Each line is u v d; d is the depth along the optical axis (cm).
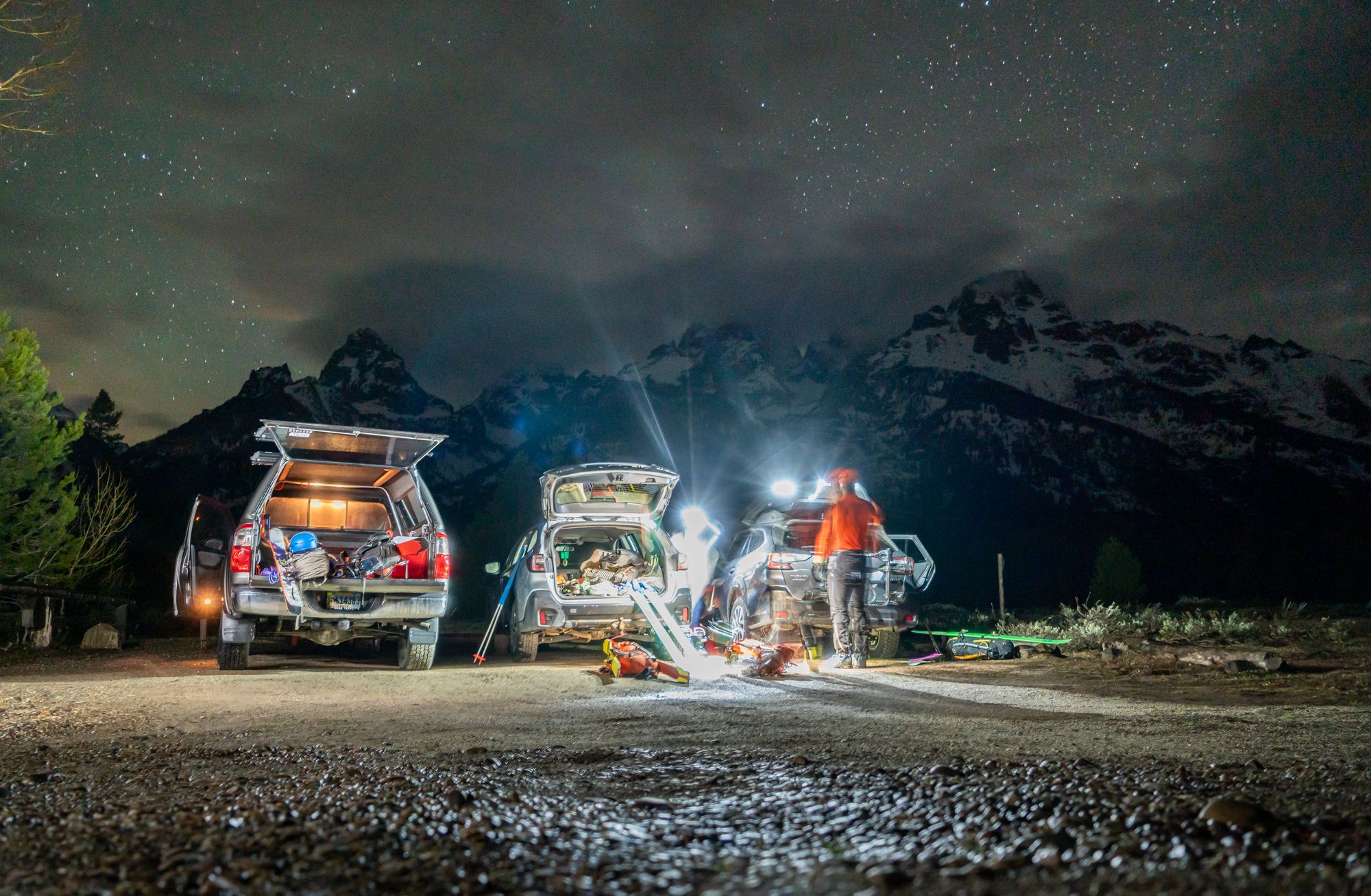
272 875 230
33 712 672
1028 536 17562
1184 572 13975
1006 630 1350
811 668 999
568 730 561
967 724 550
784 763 411
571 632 1112
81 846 271
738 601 1174
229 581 991
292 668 1095
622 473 1126
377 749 486
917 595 1152
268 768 430
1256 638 1089
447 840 267
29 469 1453
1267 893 186
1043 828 251
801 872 222
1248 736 475
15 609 1510
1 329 1473
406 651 1032
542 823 287
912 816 281
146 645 1470
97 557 1642
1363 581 7162
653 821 292
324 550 1020
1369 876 192
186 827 292
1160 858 217
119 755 480
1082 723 541
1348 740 447
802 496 1202
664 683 855
